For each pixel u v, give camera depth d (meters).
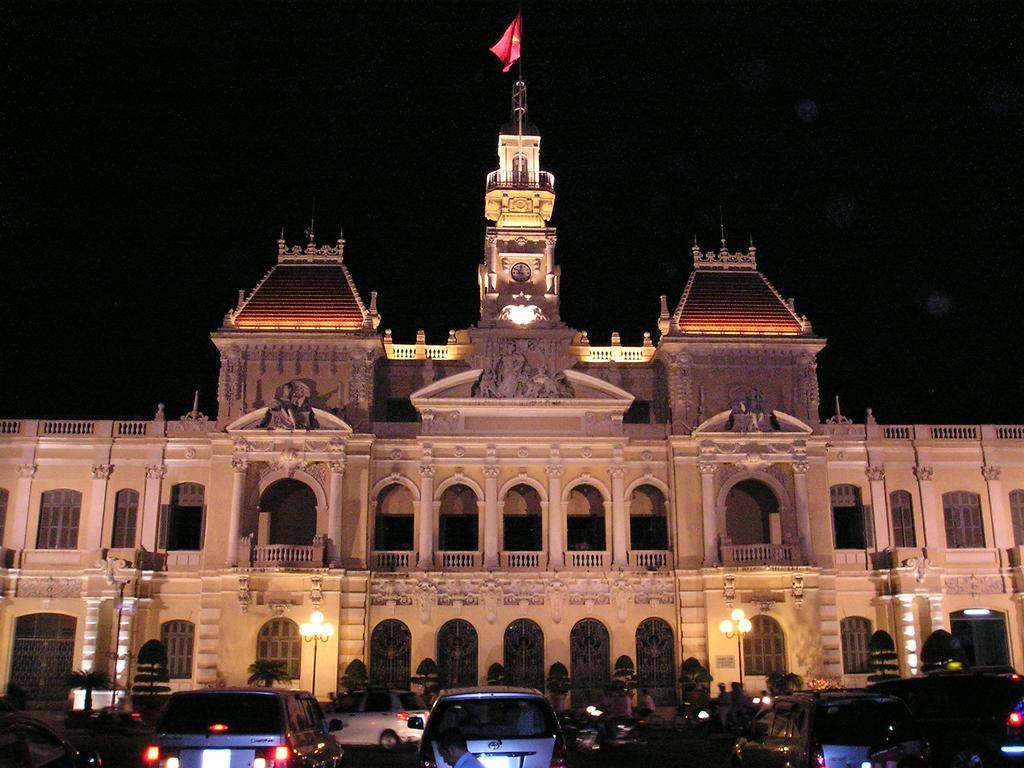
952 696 24.81
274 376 61.16
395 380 64.50
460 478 61.09
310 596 57.25
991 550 63.38
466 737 17.25
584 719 41.31
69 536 61.00
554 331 62.78
